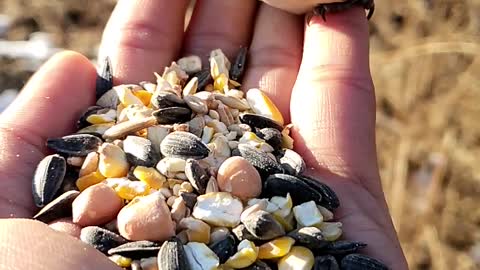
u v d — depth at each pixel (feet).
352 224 0.56
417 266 0.97
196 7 0.71
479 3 1.13
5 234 0.46
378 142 1.05
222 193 0.52
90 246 0.47
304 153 0.60
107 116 0.59
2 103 1.15
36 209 0.55
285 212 0.52
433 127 1.04
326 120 0.60
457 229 0.99
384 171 1.03
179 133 0.55
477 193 1.00
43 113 0.60
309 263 0.50
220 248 0.50
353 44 0.63
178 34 0.70
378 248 0.55
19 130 0.58
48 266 0.44
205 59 0.69
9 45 1.24
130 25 0.68
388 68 1.10
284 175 0.54
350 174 0.59
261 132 0.59
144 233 0.50
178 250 0.49
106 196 0.52
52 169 0.55
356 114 0.61
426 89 1.08
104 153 0.55
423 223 0.97
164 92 0.59
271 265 0.51
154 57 0.68
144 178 0.53
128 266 0.49
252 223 0.50
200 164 0.54
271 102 0.63
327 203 0.54
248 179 0.53
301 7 0.65
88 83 0.63
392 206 0.97
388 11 1.18
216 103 0.59
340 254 0.52
